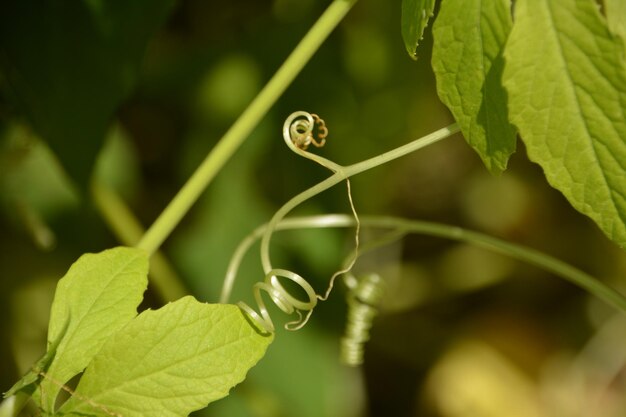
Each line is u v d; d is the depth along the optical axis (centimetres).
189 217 41
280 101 41
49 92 34
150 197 43
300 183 40
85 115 34
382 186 43
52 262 42
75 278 26
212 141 41
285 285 39
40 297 42
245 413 39
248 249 40
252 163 40
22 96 34
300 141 28
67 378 25
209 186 40
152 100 41
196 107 41
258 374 39
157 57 42
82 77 33
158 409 25
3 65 34
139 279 26
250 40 41
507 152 26
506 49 25
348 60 41
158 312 25
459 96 26
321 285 40
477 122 26
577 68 25
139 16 33
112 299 26
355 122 41
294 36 41
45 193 40
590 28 25
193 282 39
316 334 39
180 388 25
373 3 41
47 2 33
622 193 25
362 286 34
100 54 33
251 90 41
